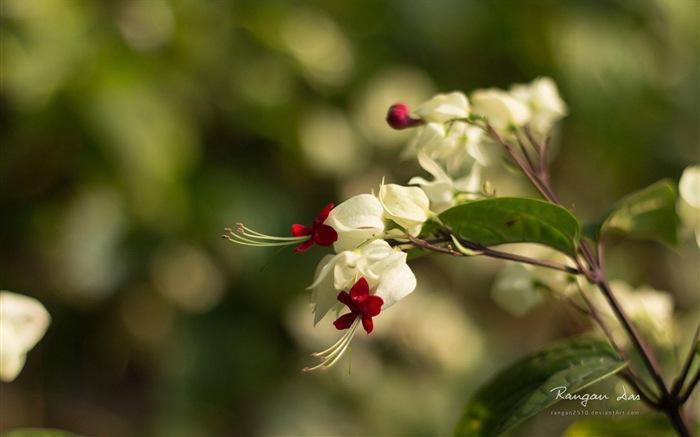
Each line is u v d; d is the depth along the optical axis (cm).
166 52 142
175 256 143
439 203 82
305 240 78
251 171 150
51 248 142
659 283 172
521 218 80
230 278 145
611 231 86
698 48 168
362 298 76
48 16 131
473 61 161
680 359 107
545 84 89
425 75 161
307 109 154
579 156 163
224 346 143
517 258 80
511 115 86
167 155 134
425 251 80
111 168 133
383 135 155
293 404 143
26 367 154
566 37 154
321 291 78
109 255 139
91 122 130
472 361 156
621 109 156
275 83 152
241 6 151
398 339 154
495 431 82
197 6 146
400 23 160
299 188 154
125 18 140
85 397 157
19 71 128
